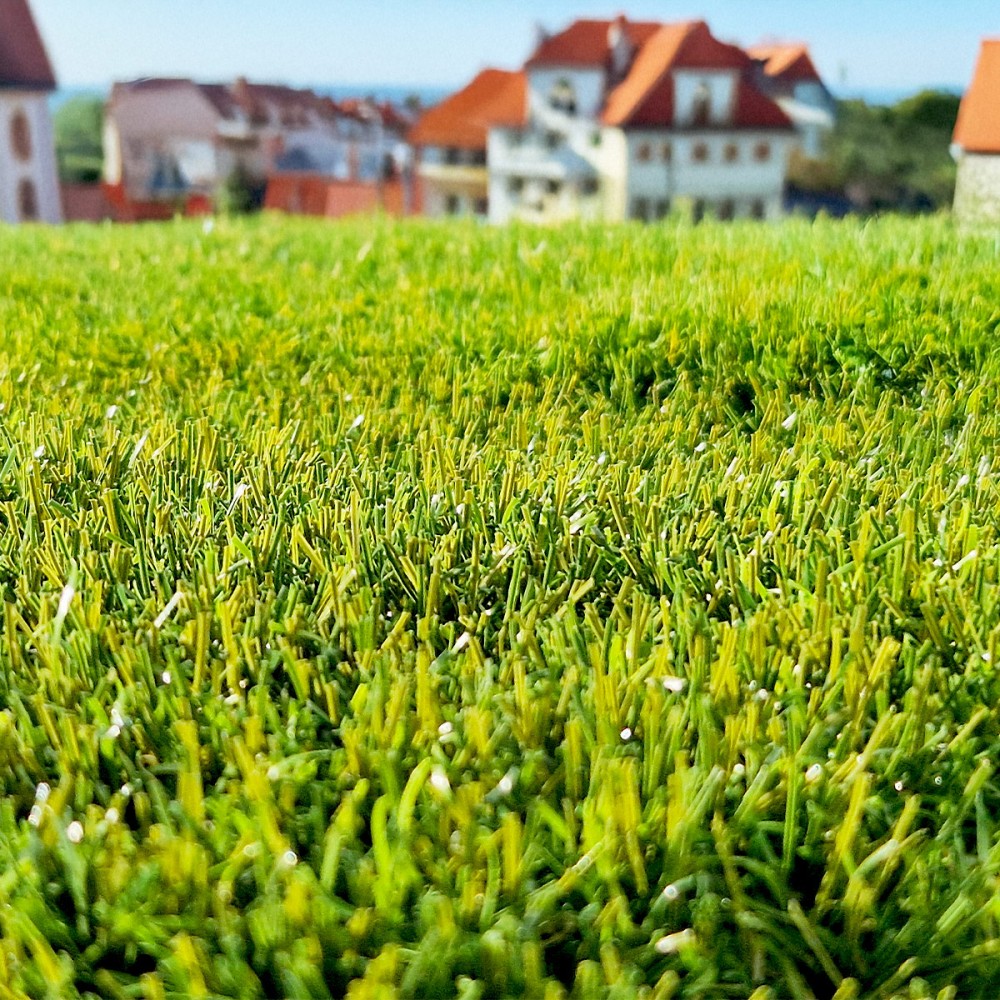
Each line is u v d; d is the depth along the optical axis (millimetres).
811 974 1752
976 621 2264
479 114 76375
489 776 1861
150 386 4676
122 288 6781
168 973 1659
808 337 4691
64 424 3654
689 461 3355
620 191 67125
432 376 4648
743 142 67375
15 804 1898
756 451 3406
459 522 2861
